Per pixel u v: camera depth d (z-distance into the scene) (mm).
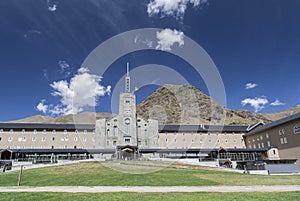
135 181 20375
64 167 35531
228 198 11656
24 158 53000
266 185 18422
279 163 40562
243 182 20406
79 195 12781
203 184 18938
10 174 28766
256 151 58906
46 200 11508
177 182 19875
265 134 63344
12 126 65062
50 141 65375
